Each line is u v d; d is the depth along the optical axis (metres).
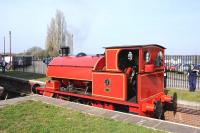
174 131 7.16
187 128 7.38
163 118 12.17
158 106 10.15
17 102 10.30
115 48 10.43
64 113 8.82
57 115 8.61
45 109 9.30
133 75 10.61
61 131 7.17
